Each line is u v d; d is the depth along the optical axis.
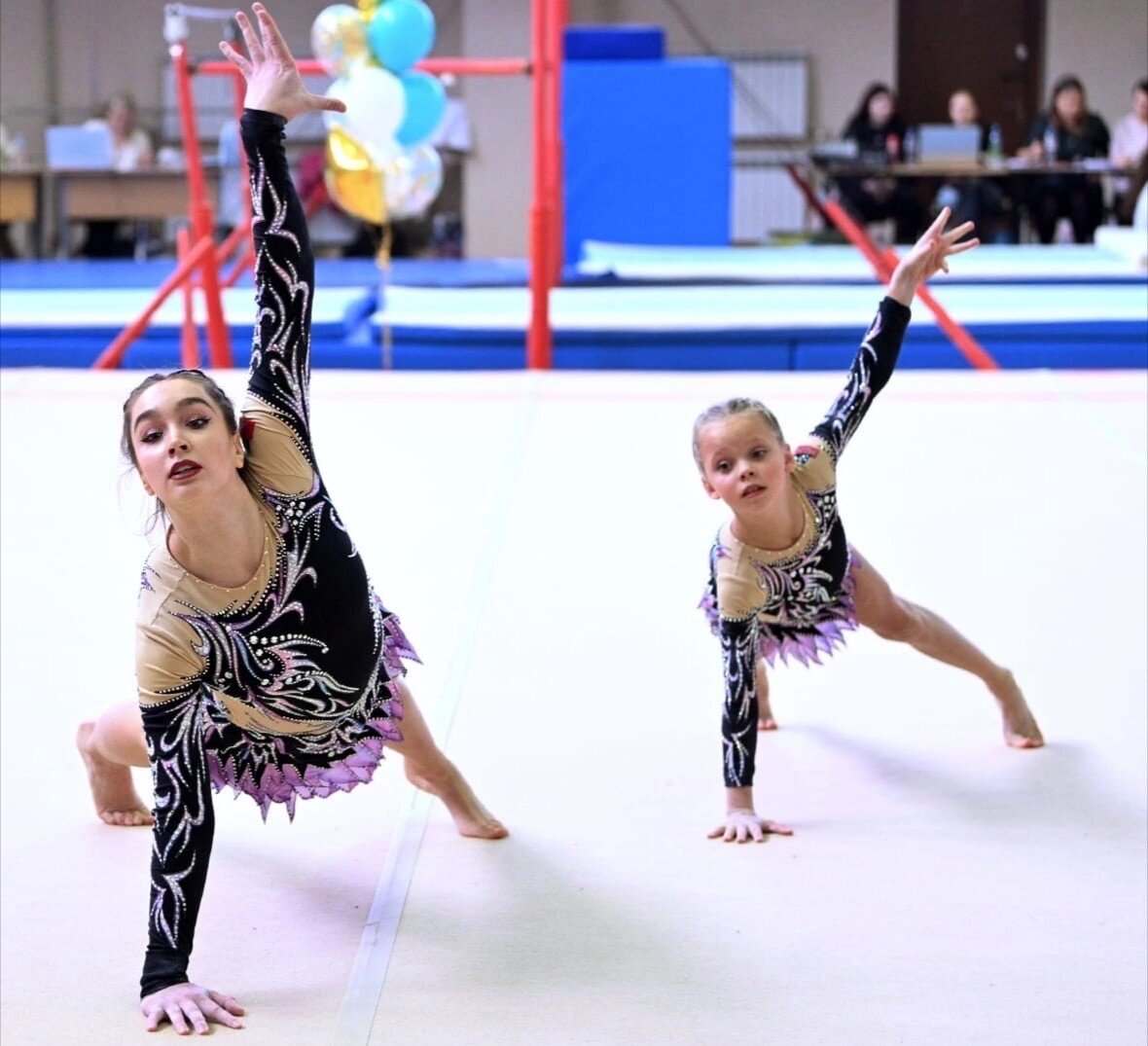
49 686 4.58
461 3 19.81
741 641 3.65
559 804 3.86
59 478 6.24
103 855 3.68
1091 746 4.12
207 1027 2.93
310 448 3.10
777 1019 2.96
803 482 3.63
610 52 14.42
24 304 10.94
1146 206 13.59
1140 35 17.98
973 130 15.27
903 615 3.96
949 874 3.50
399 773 4.06
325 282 12.20
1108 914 3.33
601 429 6.89
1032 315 9.51
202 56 20.42
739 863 3.56
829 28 20.02
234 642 2.98
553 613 5.01
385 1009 3.00
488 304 10.67
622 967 3.14
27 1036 2.92
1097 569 5.27
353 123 8.27
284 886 3.50
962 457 6.38
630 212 14.41
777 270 12.22
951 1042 2.88
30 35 20.39
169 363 9.66
